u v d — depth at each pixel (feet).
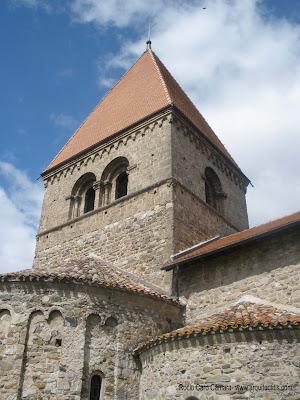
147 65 108.58
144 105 94.07
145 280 70.90
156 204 77.51
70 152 102.06
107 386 52.60
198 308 63.52
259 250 61.26
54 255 88.53
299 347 43.39
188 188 81.66
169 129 84.28
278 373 42.83
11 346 52.44
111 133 94.07
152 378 51.16
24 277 55.67
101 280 57.67
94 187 90.22
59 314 54.44
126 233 78.84
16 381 50.34
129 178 84.64
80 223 88.12
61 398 49.85
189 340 48.47
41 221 96.32
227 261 63.87
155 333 59.11
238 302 58.03
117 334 55.72
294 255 57.47
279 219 70.33
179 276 68.28
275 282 57.62
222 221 89.51
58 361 51.78
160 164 81.30
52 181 100.94
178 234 73.46
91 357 53.16
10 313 54.60
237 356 44.93
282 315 47.70
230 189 98.37
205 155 92.94
